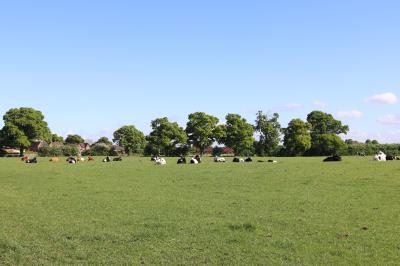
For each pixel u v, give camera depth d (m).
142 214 22.55
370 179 38.72
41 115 170.38
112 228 19.05
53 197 30.56
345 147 159.25
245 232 17.81
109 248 15.69
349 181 37.59
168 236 17.30
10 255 15.02
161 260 14.16
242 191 32.38
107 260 14.26
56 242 16.67
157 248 15.58
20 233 18.33
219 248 15.43
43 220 21.30
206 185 37.09
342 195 29.00
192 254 14.76
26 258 14.66
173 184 38.53
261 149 177.75
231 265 13.56
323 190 32.06
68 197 30.36
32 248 15.87
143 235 17.52
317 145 163.38
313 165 63.53
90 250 15.45
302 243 15.95
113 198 29.28
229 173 49.94
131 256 14.63
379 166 56.91
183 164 76.62
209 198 28.66
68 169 64.06
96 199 28.91
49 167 70.62
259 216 21.45
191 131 183.88
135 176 48.56
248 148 177.62
